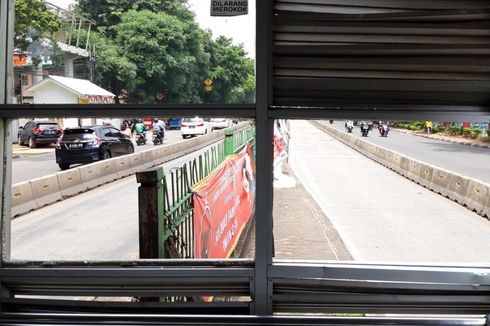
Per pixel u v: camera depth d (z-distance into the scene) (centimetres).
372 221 735
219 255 486
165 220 317
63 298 269
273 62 238
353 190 1098
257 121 237
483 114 240
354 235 630
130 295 251
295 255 497
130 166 1464
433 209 856
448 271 239
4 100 252
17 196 900
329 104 243
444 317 239
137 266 251
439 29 233
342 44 237
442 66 237
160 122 1291
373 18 232
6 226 257
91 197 1101
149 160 1336
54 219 852
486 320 229
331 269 241
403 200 963
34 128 1852
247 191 742
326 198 958
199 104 239
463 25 232
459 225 718
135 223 798
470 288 240
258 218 239
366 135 2719
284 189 984
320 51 237
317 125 3875
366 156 1962
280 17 235
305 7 234
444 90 241
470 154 1892
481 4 230
